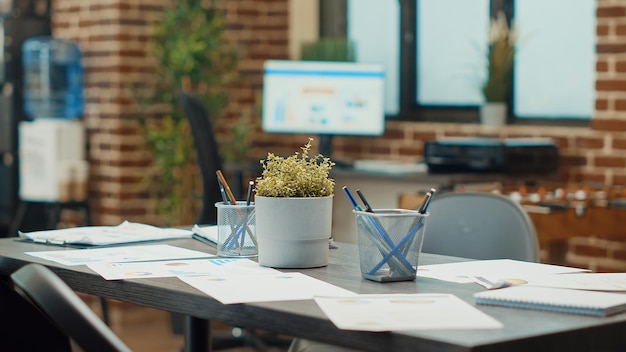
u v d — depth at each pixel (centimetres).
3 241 246
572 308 153
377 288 177
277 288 174
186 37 579
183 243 242
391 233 184
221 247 217
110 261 209
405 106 607
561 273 196
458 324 143
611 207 414
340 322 144
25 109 637
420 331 138
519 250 248
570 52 529
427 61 598
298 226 199
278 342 466
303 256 200
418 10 602
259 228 203
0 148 641
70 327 153
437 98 594
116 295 187
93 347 152
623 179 484
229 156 605
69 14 618
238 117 636
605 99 489
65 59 607
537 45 543
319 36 642
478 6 570
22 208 622
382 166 515
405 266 185
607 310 152
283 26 644
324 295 167
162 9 596
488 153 479
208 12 592
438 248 264
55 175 589
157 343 506
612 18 486
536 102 545
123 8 581
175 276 188
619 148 485
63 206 591
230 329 521
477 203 260
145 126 583
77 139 600
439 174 481
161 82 589
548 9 538
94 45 598
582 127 523
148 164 593
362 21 630
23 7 634
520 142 491
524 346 136
